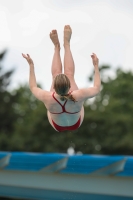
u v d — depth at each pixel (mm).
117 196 24375
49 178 25938
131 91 85625
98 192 24266
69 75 14711
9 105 82562
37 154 25812
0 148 72125
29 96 92000
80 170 24641
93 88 14234
